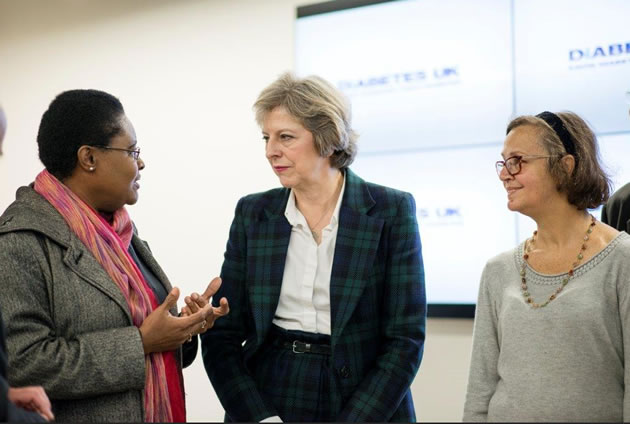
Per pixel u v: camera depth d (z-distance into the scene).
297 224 1.66
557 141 1.47
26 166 3.88
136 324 1.51
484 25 2.81
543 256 1.50
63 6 3.81
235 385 1.59
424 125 2.92
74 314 1.42
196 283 3.44
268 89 1.62
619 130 2.55
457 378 2.82
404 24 2.98
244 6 3.38
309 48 3.19
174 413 1.58
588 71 2.61
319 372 1.57
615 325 1.36
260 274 1.65
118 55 3.67
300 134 1.58
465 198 2.82
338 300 1.57
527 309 1.44
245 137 3.36
